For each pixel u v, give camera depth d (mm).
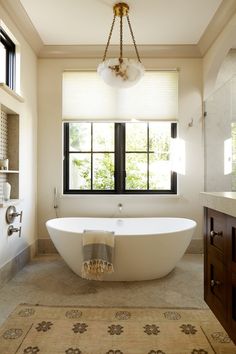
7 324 1771
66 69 3377
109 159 3531
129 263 2438
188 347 1557
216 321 1830
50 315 1892
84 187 3529
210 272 1404
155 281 2527
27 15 2645
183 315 1911
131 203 3404
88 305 2051
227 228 1177
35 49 3230
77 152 3529
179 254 2602
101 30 2934
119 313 1932
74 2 2445
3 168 2463
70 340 1609
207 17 2693
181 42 3189
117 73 2492
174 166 3451
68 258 2592
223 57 3014
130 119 3365
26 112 3018
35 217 3340
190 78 3398
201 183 3416
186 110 3400
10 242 2588
